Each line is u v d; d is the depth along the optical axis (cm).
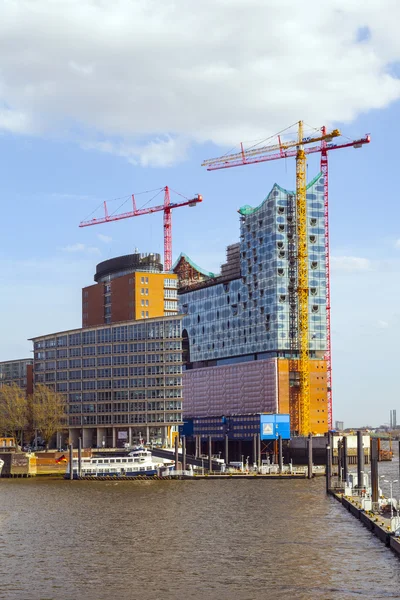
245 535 11738
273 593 8288
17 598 8200
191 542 11188
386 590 8381
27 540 11494
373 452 13388
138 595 8275
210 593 8300
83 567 9562
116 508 15300
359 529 12138
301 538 11381
